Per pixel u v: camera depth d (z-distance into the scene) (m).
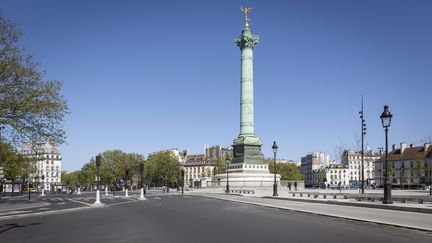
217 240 17.62
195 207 41.50
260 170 113.25
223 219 27.55
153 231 21.12
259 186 110.81
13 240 18.73
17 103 44.94
